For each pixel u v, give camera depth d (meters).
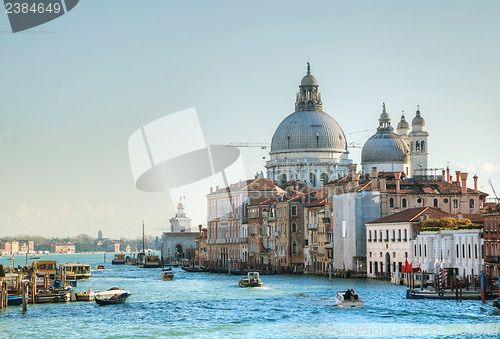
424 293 102.62
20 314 96.56
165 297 118.12
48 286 122.88
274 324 86.31
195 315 94.69
